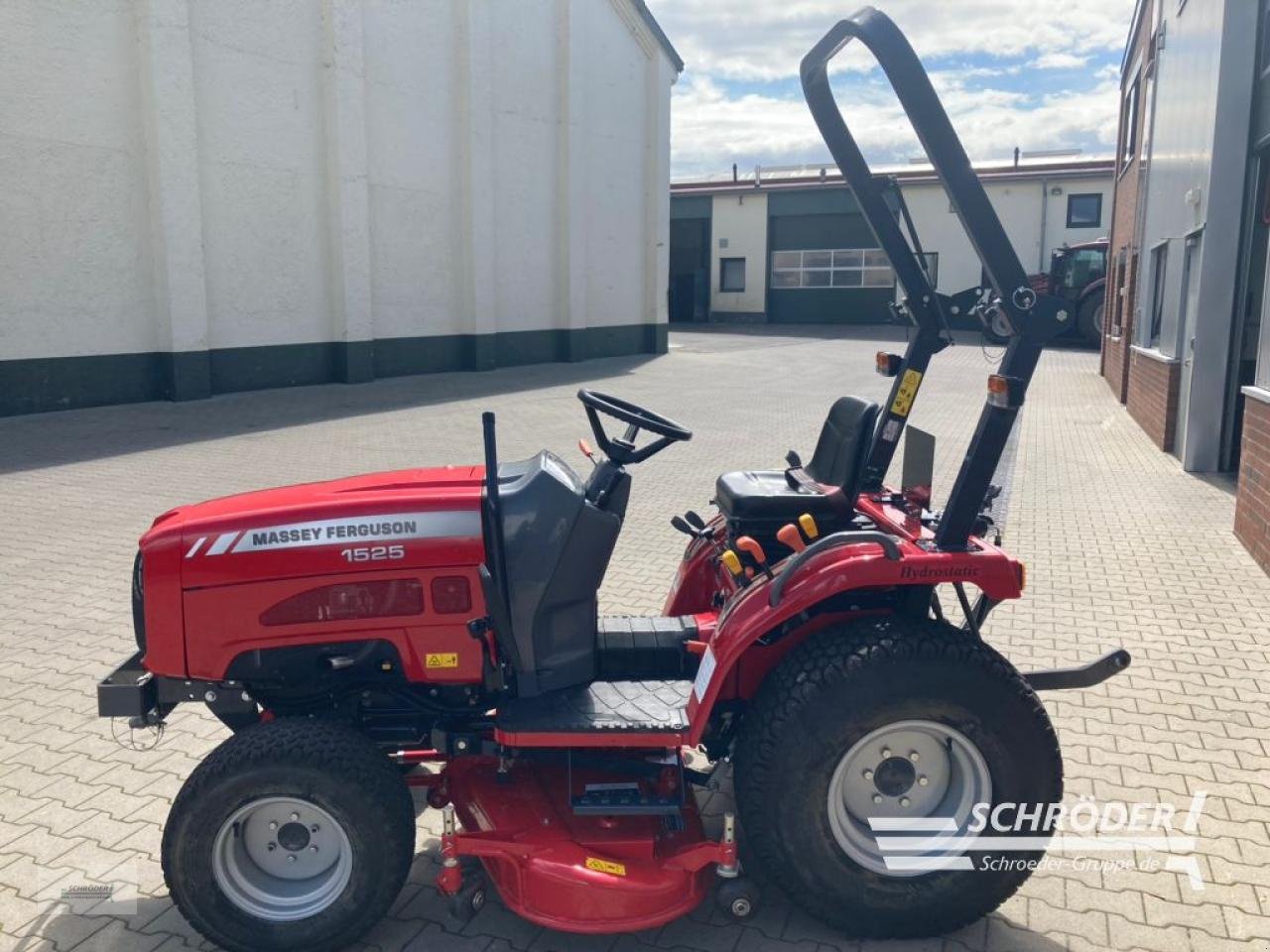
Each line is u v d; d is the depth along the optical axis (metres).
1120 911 3.37
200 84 15.09
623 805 3.18
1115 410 15.71
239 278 16.06
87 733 4.65
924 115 3.12
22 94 12.86
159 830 3.86
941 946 3.19
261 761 3.02
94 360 14.08
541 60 21.52
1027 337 3.15
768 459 11.38
